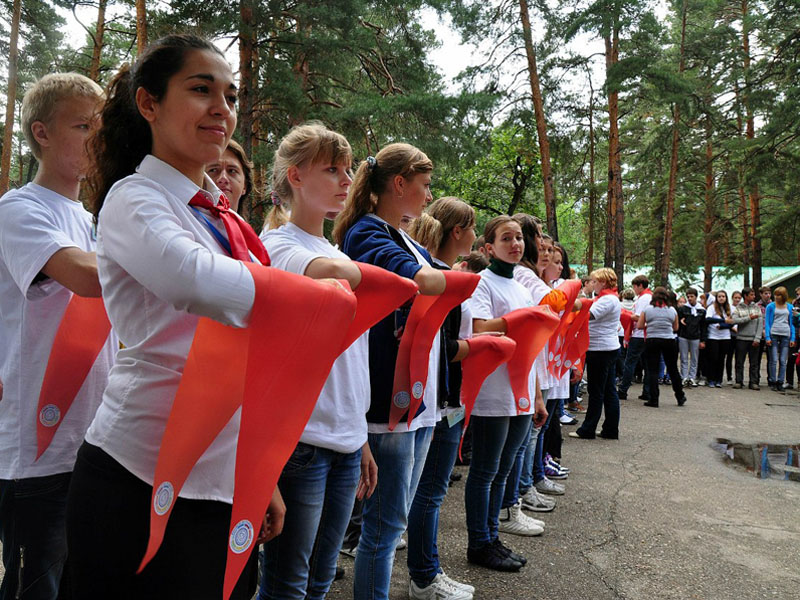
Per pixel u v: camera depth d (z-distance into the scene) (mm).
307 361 1257
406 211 2523
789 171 20844
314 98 15555
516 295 3570
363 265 1734
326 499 2031
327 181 2053
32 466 1789
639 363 13062
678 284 32469
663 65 20031
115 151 1454
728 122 25641
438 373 2639
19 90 18984
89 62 18891
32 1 17859
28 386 1784
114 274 1307
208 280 1137
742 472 5766
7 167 17000
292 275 1231
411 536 2920
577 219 37969
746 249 28125
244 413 1224
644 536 4027
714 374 12781
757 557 3744
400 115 14398
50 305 1794
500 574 3342
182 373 1289
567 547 3791
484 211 25766
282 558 1923
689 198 30594
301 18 13539
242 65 13125
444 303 2234
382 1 15031
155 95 1352
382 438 2332
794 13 20688
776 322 12664
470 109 14094
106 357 1903
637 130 31484
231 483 1359
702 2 24828
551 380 4332
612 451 6402
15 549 1813
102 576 1283
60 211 1880
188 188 1354
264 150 12484
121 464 1282
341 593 3062
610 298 6738
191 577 1299
